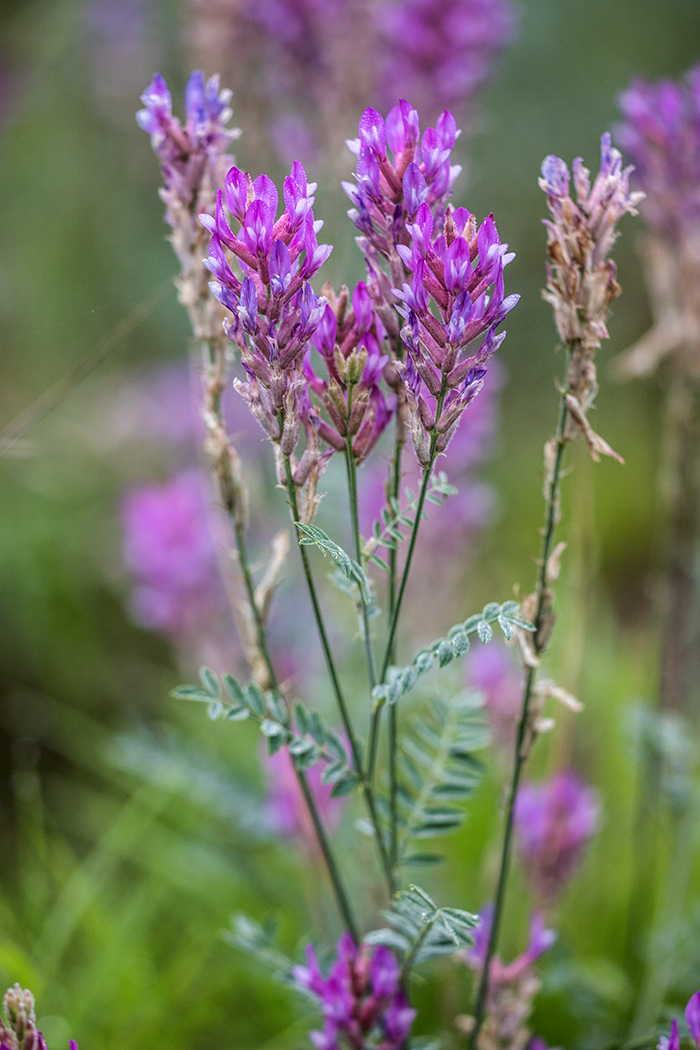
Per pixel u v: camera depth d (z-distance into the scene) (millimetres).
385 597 949
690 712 910
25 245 1805
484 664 796
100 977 736
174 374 1537
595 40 2068
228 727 1068
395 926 616
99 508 1550
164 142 617
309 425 579
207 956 798
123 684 1331
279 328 566
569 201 583
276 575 625
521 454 1933
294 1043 745
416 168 571
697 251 741
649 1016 737
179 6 1157
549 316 2080
